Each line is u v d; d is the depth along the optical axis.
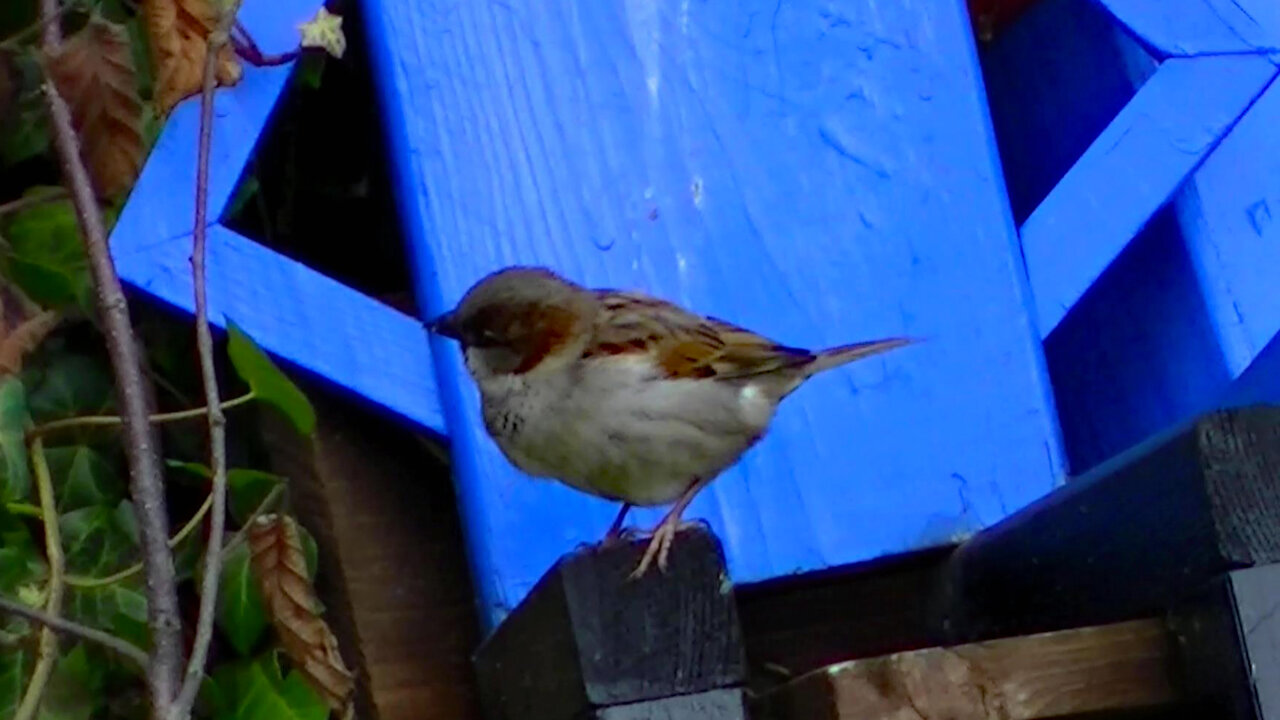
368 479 2.60
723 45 2.63
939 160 2.63
